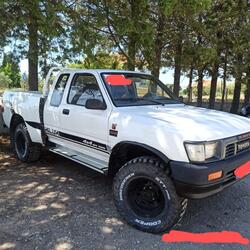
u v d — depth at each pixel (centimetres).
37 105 602
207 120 421
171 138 377
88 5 794
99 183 554
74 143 524
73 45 805
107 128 452
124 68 1002
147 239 382
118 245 367
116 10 791
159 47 1027
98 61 911
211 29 1208
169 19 1021
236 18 1296
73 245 365
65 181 561
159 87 559
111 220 425
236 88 1791
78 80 529
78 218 428
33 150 643
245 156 413
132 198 412
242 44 1340
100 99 478
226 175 385
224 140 385
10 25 721
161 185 383
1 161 670
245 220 434
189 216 441
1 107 792
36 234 386
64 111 533
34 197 492
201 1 773
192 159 366
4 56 840
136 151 437
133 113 439
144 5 768
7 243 367
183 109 494
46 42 780
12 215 432
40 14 681
